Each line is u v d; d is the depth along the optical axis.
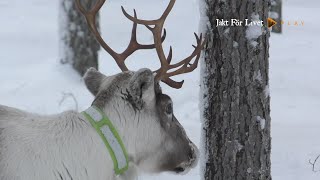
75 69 36.91
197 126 28.00
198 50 13.94
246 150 15.29
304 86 36.94
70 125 12.63
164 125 13.27
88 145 12.50
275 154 24.03
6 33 51.69
